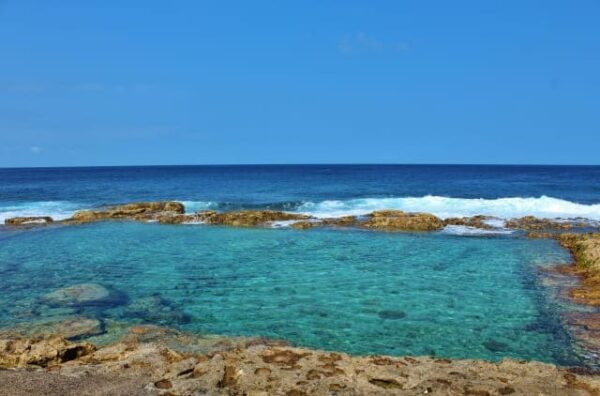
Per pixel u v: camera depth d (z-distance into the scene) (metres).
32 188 68.00
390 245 26.16
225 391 8.67
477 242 27.06
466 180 79.19
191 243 26.88
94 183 80.50
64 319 14.26
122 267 21.05
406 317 14.62
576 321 14.06
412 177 92.75
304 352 10.53
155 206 39.19
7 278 19.17
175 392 8.64
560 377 9.33
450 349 12.37
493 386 8.80
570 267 20.55
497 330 13.55
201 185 72.50
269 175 108.38
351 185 68.81
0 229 31.92
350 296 16.67
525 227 31.81
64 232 30.81
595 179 80.12
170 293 17.09
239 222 33.75
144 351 10.95
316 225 32.88
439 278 19.05
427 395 8.48
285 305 15.74
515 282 18.36
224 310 15.27
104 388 8.81
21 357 10.49
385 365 9.86
